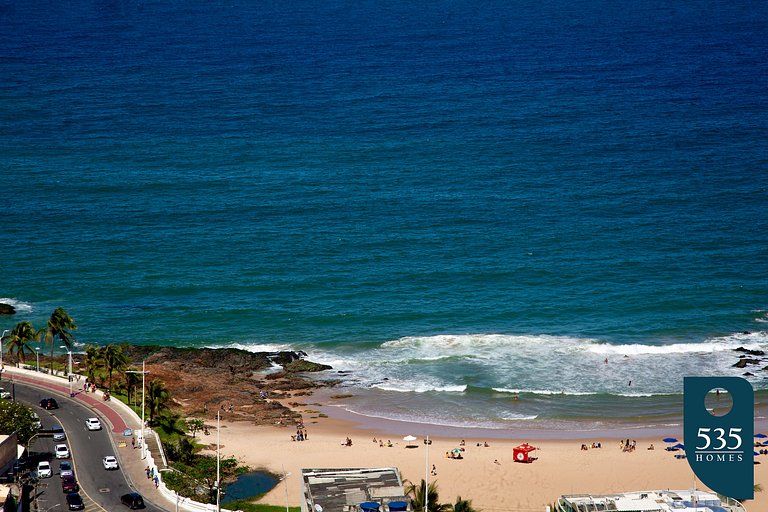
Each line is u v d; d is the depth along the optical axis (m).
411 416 152.00
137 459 124.25
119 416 138.88
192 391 158.12
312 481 95.94
